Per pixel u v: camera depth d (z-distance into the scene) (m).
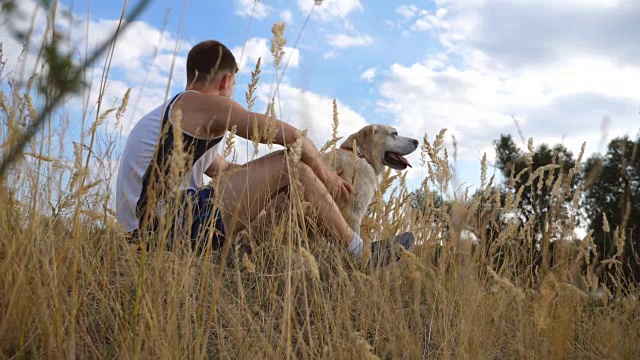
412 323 2.26
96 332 1.88
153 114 2.60
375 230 2.76
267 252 2.47
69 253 1.78
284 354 1.91
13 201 1.67
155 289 1.68
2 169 0.97
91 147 1.70
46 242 1.75
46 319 1.51
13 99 1.49
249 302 2.27
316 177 2.74
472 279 2.09
